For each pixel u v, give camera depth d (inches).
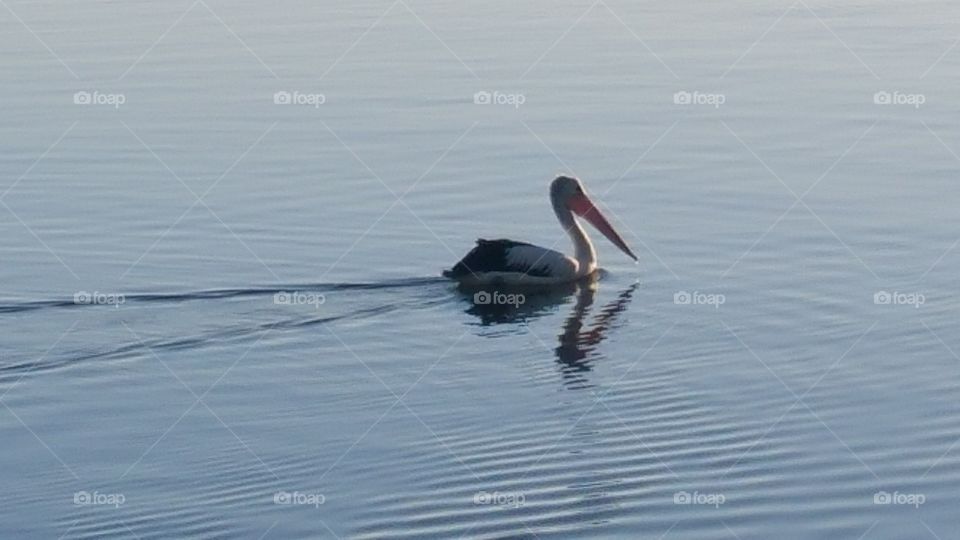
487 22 1168.8
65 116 925.8
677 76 1013.8
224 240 732.7
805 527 464.8
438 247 731.4
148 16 1182.9
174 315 652.7
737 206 778.8
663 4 1244.5
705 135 889.5
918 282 678.5
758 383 581.0
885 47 1088.8
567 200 730.8
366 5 1224.8
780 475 501.4
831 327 634.2
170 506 486.6
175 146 870.4
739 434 535.5
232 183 810.8
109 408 563.5
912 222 749.9
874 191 794.2
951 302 654.5
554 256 700.0
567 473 506.3
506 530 468.4
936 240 725.3
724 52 1077.1
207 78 1007.0
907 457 513.7
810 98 960.3
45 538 464.4
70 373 594.2
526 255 694.5
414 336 638.5
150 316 649.6
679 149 866.8
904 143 870.4
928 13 1203.9
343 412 560.1
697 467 510.0
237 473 510.3
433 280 692.7
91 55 1061.1
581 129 903.1
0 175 823.1
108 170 830.5
